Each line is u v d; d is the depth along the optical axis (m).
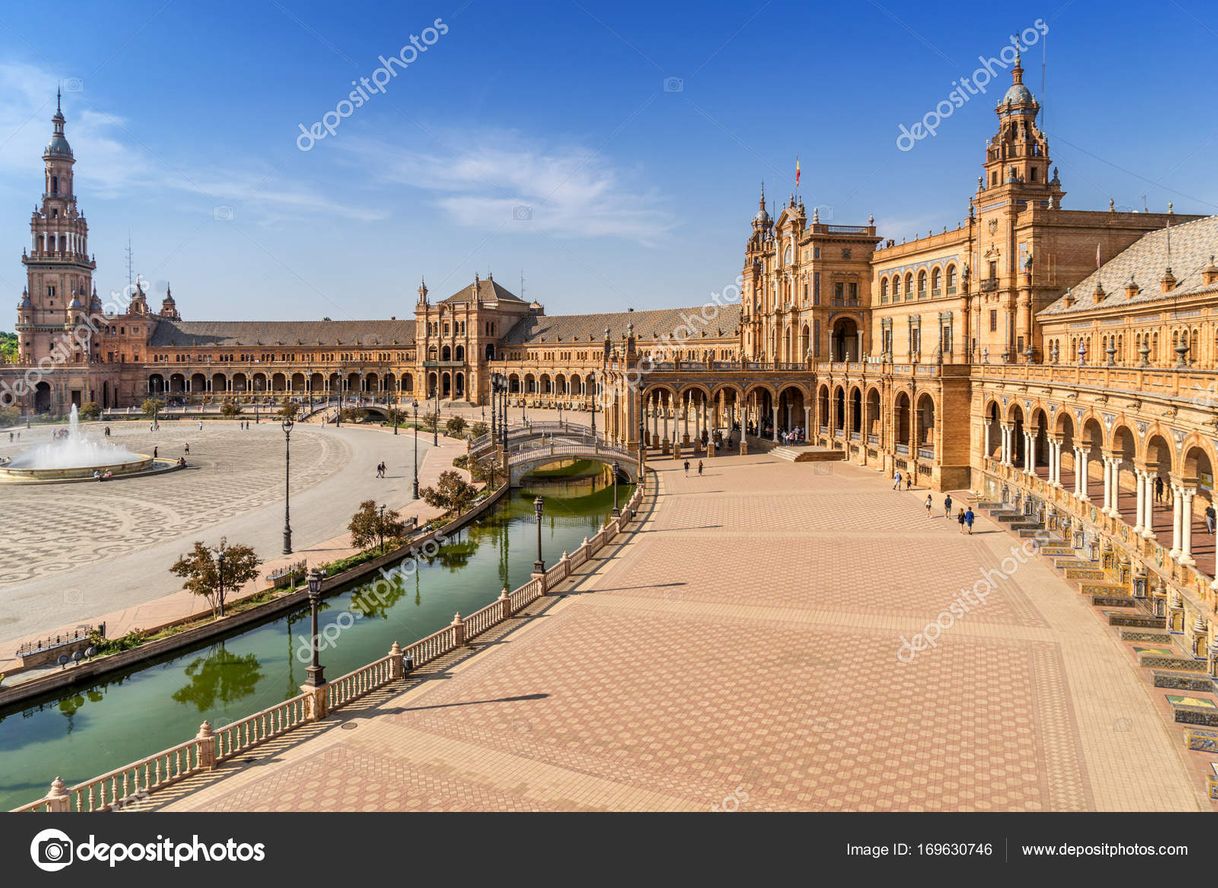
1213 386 32.31
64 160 198.50
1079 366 48.50
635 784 23.53
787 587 43.50
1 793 27.83
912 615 38.41
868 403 90.38
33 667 35.81
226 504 77.00
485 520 76.38
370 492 83.19
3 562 54.62
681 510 66.94
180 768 24.94
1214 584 30.95
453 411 182.12
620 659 33.62
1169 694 28.86
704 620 38.38
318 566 51.69
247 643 43.16
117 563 54.31
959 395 72.00
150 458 103.81
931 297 91.81
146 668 39.00
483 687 31.05
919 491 72.31
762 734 26.59
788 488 76.00
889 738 26.14
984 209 81.12
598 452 93.81
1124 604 38.41
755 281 126.25
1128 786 22.91
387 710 29.19
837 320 106.62
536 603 41.94
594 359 182.00
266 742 26.86
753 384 104.12
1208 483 45.47
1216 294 46.38
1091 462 60.81
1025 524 54.31
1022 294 75.19
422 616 47.56
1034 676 30.92
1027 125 78.19
